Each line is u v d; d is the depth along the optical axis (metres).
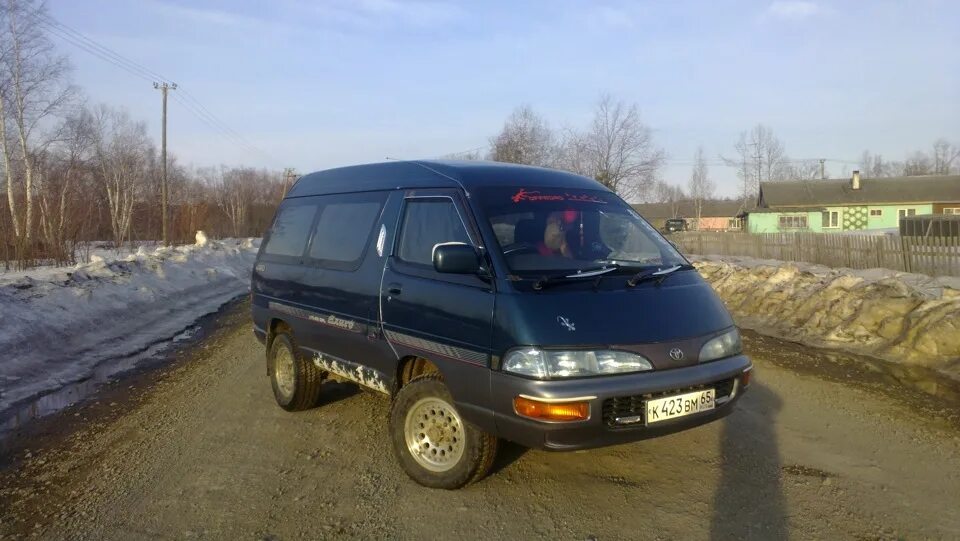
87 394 6.97
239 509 4.05
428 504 4.05
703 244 28.67
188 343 9.97
